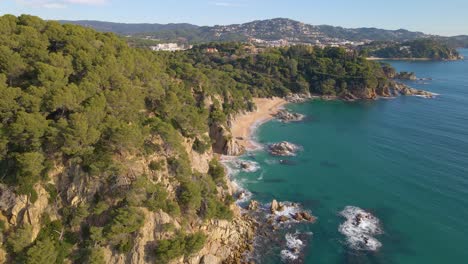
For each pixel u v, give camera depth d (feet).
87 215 171.73
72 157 175.52
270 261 207.72
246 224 240.94
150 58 392.47
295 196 289.12
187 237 185.57
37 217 161.27
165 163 210.79
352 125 502.38
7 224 156.87
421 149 389.80
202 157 277.44
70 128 165.68
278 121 529.04
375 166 348.59
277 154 387.96
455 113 546.67
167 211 189.57
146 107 249.55
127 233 170.60
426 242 225.97
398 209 266.16
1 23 225.35
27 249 151.94
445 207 267.59
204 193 223.51
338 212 262.67
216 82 534.37
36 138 164.66
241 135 456.45
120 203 177.88
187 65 483.10
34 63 201.26
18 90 172.55
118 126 183.83
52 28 239.71
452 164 345.72
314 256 212.43
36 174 162.20
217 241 214.48
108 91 200.85
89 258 157.69
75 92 185.47
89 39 256.93
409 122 502.79
